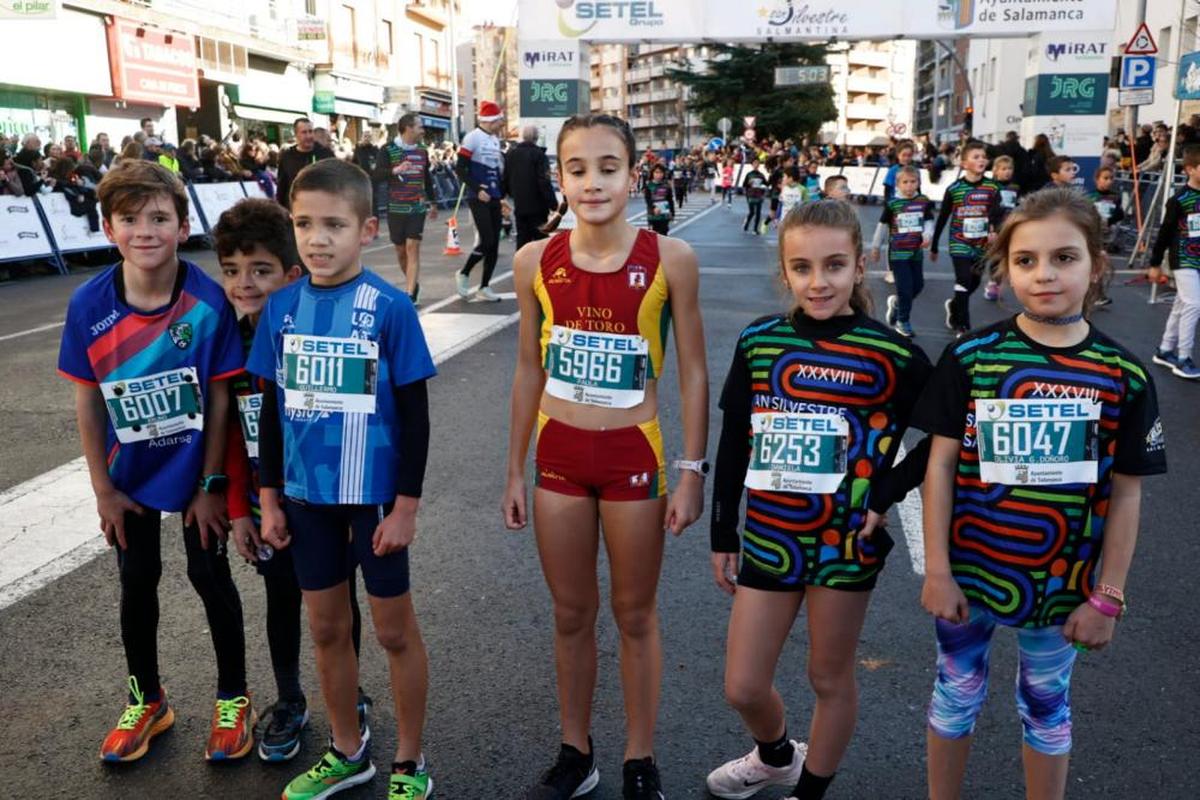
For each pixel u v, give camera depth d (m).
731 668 2.53
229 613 2.91
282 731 2.92
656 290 2.55
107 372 2.72
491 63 80.38
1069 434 2.18
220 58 25.59
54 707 3.14
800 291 2.41
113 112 21.80
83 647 3.50
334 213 2.53
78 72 20.28
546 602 3.88
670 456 5.66
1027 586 2.23
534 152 10.95
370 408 2.57
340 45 33.81
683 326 2.60
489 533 4.55
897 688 3.25
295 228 2.58
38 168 15.08
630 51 122.81
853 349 2.39
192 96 24.09
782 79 40.19
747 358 2.51
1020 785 2.77
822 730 2.49
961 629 2.33
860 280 2.48
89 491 5.01
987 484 2.24
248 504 2.87
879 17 20.62
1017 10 20.34
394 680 2.70
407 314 2.60
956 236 9.29
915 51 90.69
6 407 6.66
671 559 4.28
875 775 2.82
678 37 21.06
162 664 3.42
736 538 2.57
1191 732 3.01
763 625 2.50
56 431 6.09
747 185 21.28
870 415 2.41
